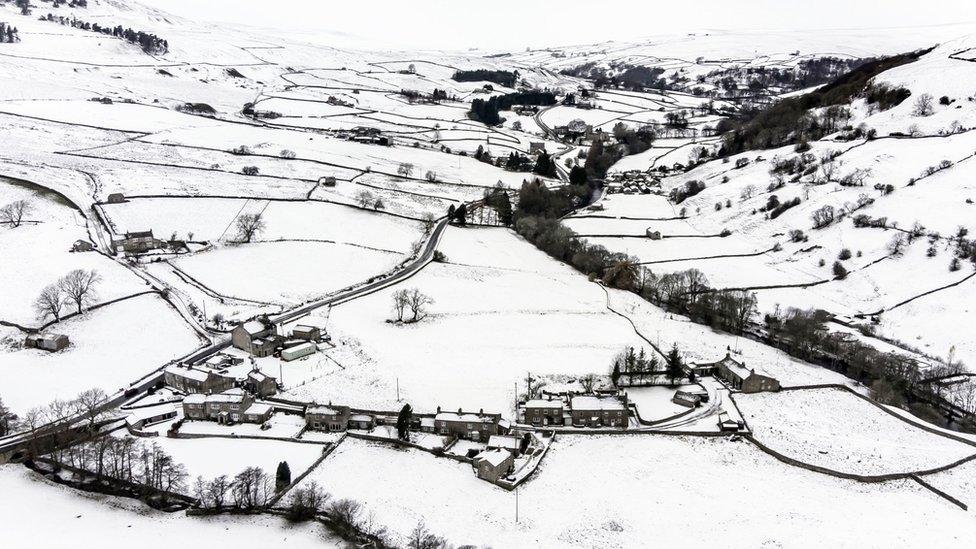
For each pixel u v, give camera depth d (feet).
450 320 644.69
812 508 401.29
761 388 535.60
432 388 517.96
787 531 380.17
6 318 576.61
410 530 367.86
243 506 380.17
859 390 550.36
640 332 634.84
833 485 424.46
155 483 392.68
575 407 484.33
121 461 406.82
